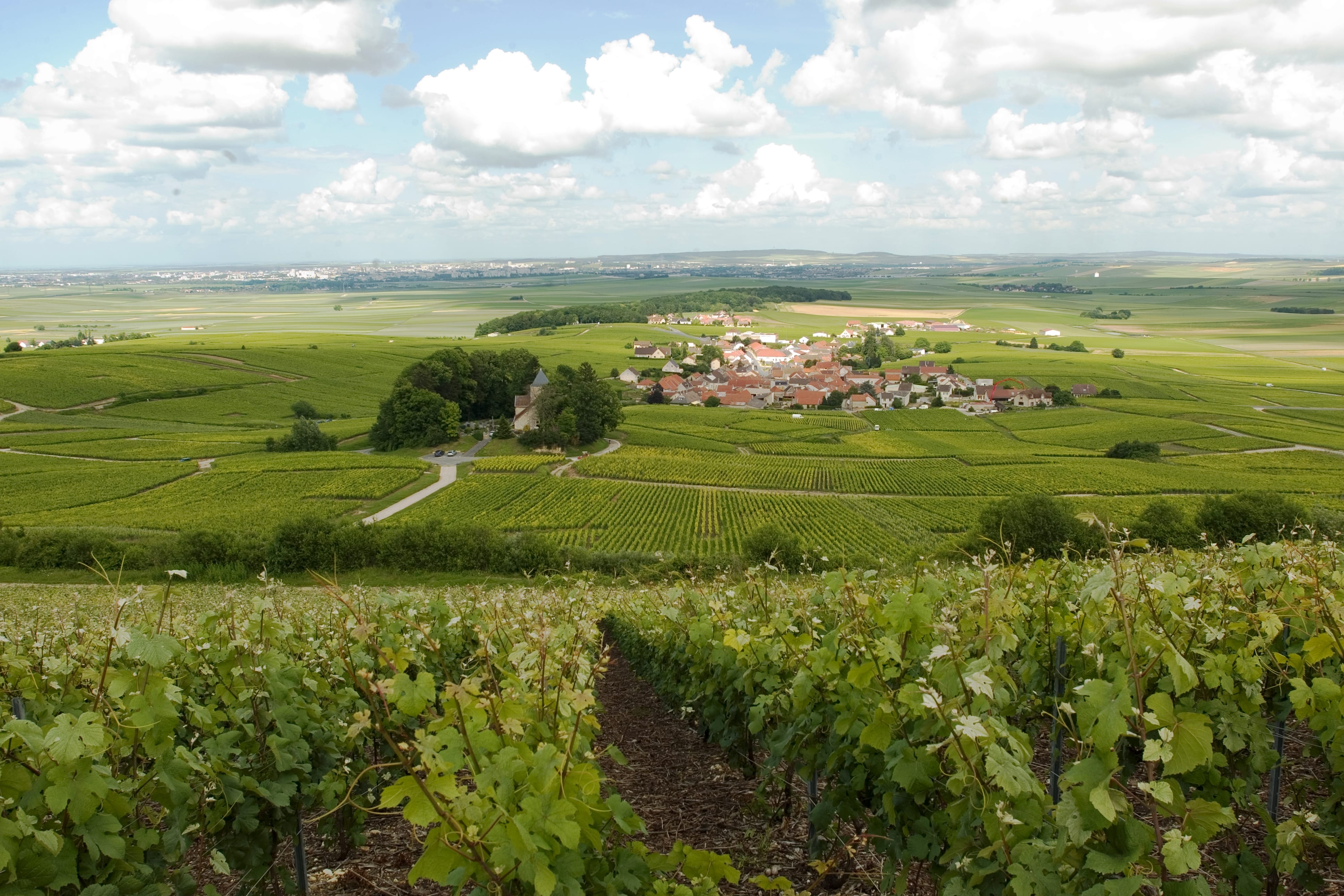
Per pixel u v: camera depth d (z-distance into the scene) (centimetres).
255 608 604
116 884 401
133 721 441
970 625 511
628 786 894
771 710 691
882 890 507
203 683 633
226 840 540
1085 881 339
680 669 1174
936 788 455
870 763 514
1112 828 332
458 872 361
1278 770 557
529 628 627
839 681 556
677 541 5872
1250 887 444
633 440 9788
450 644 881
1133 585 379
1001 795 370
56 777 371
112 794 404
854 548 5544
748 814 769
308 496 6812
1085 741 365
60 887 369
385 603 884
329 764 629
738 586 902
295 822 594
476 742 405
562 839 362
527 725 476
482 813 357
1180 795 364
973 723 351
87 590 3575
